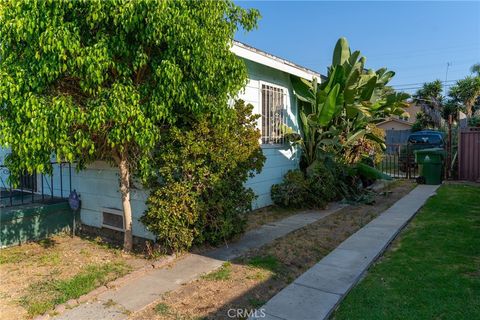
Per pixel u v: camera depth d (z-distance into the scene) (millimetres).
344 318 3279
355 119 9289
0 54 3928
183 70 4207
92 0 3689
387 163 15914
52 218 6363
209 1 4234
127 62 4230
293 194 8047
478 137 12180
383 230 6184
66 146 3906
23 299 3801
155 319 3342
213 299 3715
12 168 4219
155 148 5078
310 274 4316
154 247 5410
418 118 30344
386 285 3920
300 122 9859
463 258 4625
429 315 3236
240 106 5680
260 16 4840
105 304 3648
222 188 5215
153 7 3729
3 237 5695
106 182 6355
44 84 3881
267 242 5621
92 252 5418
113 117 3852
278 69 8211
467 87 29719
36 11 3605
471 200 8562
